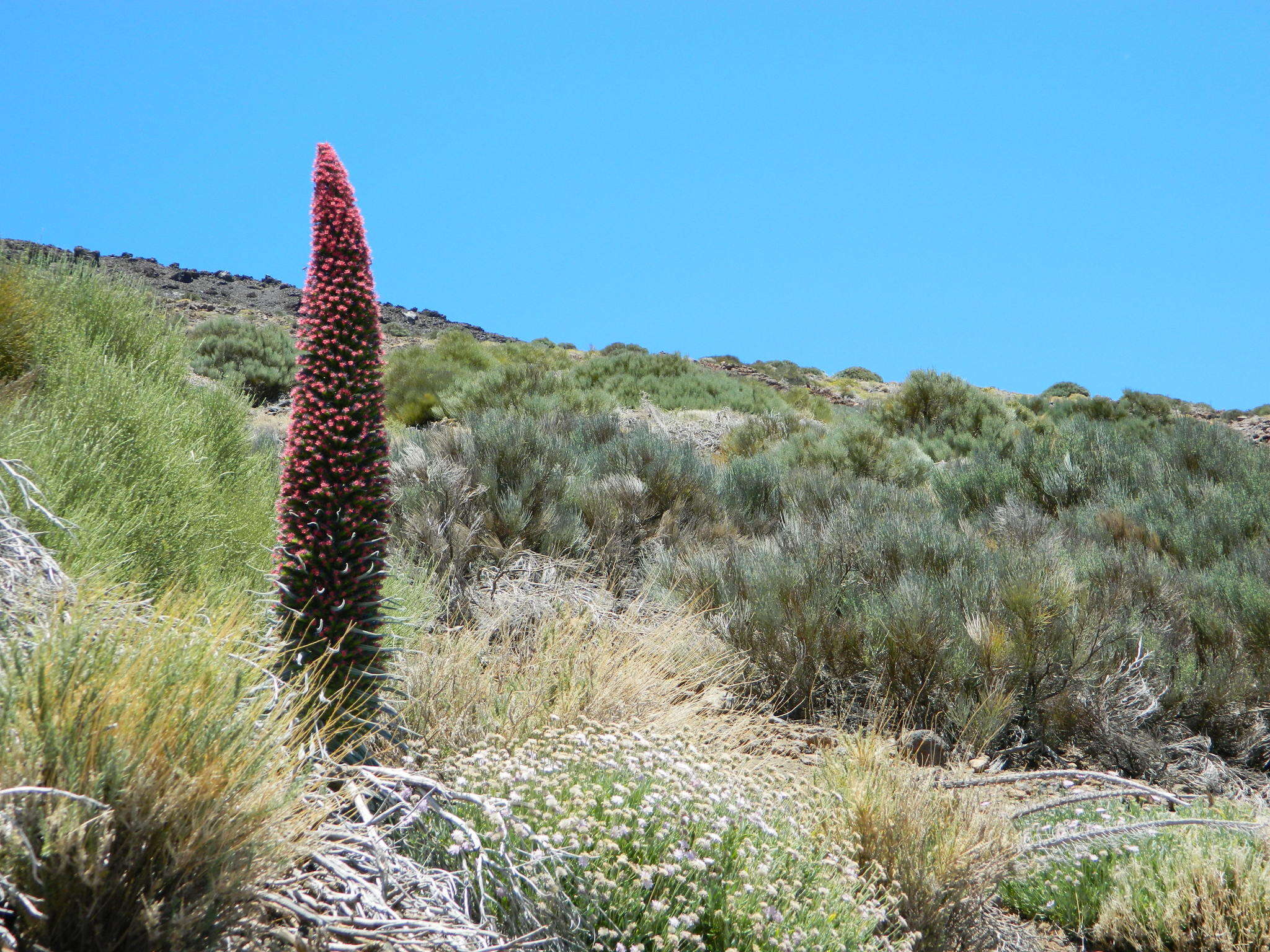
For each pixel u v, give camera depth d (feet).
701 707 18.99
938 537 26.91
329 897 8.54
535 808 10.71
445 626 21.36
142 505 17.34
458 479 28.30
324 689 11.06
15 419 17.63
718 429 59.16
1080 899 14.07
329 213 11.68
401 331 182.70
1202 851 13.98
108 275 28.81
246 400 26.86
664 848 10.80
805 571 24.79
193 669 8.50
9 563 11.75
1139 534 30.91
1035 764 19.56
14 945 6.81
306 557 11.50
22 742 7.56
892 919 12.30
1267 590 23.49
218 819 7.71
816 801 14.11
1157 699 20.59
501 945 8.45
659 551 27.91
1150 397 80.94
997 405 61.72
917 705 20.54
